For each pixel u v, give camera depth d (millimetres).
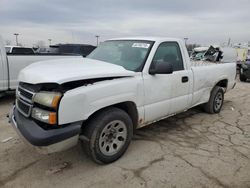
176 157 3631
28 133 2779
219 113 6090
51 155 3564
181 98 4496
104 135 3242
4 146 3830
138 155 3650
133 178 3059
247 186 2975
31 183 2906
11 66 6863
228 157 3693
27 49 14945
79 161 3424
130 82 3426
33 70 3174
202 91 5203
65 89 2820
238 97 8438
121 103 3508
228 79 6129
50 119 2709
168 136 4445
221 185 2979
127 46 4207
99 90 3025
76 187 2857
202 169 3318
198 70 4922
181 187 2914
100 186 2887
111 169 3246
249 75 12891
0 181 2924
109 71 3240
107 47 4508
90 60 3883
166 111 4227
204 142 4230
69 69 3113
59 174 3102
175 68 4375
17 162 3361
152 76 3791
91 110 2969
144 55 3848
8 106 6395
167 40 4238
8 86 6875
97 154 3180
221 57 8570
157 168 3305
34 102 2906
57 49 14734
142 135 4449
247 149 4004
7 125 4785
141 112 3701
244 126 5145
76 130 2838
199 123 5242
